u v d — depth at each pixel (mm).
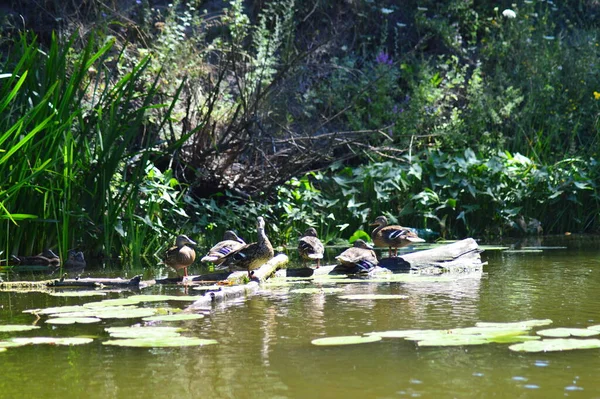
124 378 5273
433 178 16859
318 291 8750
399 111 19609
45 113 11234
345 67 20625
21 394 4969
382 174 16500
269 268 10164
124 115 12039
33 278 10250
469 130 19641
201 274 10453
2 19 17344
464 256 11148
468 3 23516
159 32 19531
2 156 10750
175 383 5148
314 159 15695
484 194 16688
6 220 11562
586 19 25359
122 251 12609
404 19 23484
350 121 18766
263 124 17172
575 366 5414
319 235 15477
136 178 12297
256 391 4949
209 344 6152
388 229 11930
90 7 18625
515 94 20031
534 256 12219
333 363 5543
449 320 6922
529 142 19297
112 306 7762
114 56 17047
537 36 21891
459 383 5035
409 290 8734
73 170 11945
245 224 15141
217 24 20328
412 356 5711
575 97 20922
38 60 12102
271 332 6543
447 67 20547
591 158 18391
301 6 22344
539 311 7348
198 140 14992
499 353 5793
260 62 17781
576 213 17672
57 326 6875
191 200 14633
